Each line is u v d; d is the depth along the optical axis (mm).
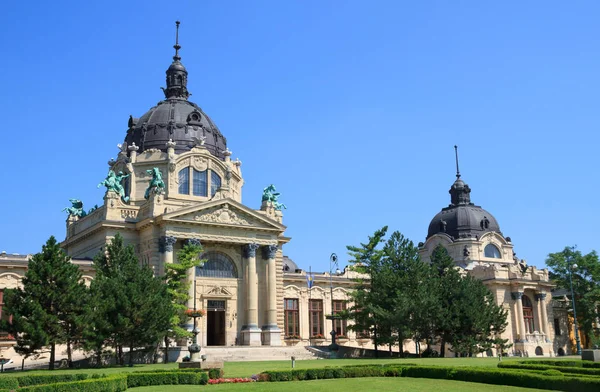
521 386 35750
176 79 98062
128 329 56406
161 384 39219
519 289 109250
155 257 75562
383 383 38750
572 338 118875
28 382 39062
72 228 89438
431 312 77188
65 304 54219
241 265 82125
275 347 74688
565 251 113875
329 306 101562
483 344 81625
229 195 84312
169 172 85438
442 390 34031
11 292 54031
